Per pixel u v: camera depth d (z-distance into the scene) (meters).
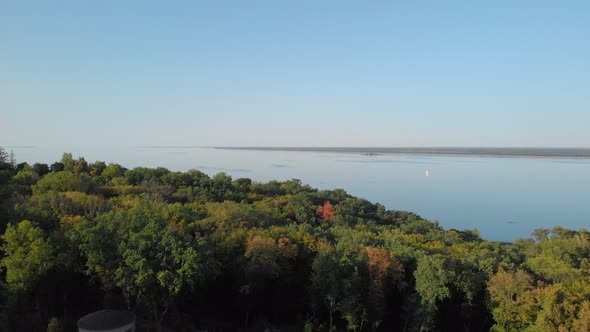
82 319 41.00
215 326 52.72
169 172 134.50
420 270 52.28
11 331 43.06
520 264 60.38
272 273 52.22
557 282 53.28
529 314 46.78
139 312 50.41
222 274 54.50
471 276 53.31
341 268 52.72
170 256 44.59
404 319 54.91
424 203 198.50
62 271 47.97
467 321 55.28
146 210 56.47
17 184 85.31
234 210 76.69
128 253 43.72
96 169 128.88
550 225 154.75
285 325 55.25
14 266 43.22
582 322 41.81
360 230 89.12
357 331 53.94
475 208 186.25
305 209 108.19
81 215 62.84
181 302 51.66
